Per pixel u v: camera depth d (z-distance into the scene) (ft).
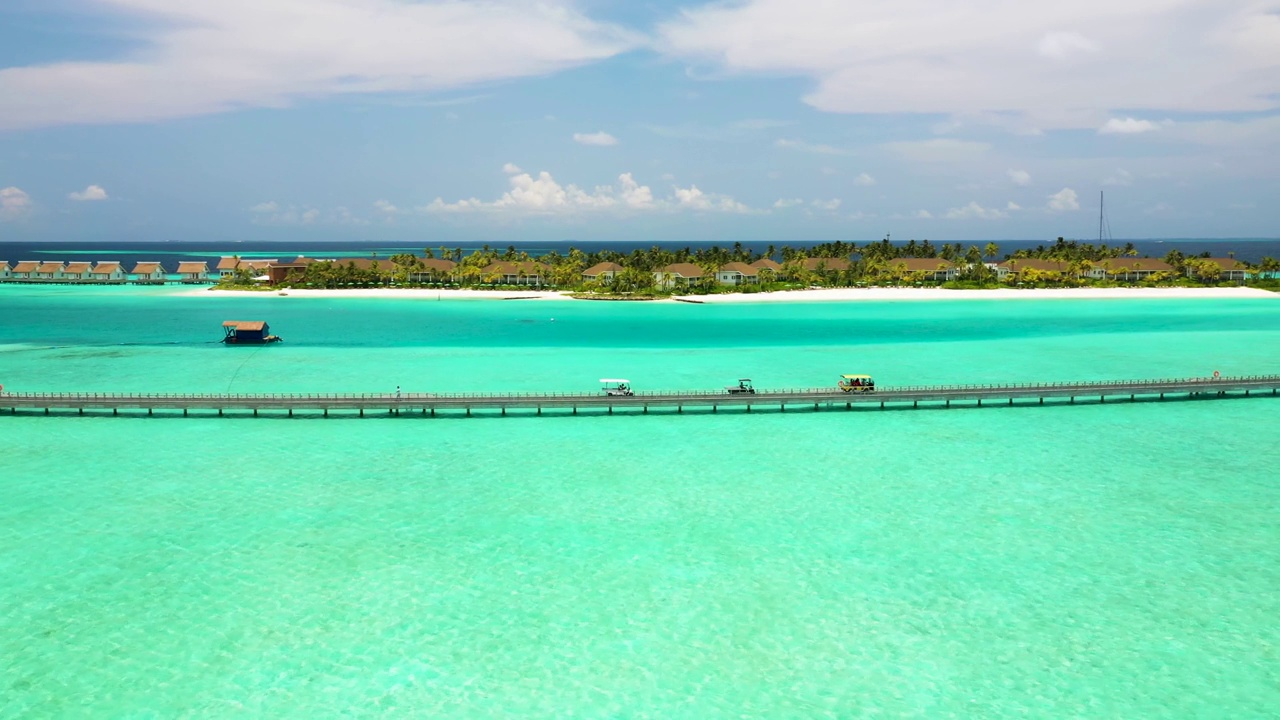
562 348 390.21
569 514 159.94
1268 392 280.72
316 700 100.22
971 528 152.56
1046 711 98.53
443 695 101.40
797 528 152.56
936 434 223.51
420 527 152.76
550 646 112.06
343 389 282.36
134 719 96.27
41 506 163.12
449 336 437.99
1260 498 168.76
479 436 220.43
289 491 173.06
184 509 161.79
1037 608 122.01
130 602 122.93
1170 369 328.29
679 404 249.55
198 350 380.78
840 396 251.80
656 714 98.07
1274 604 123.03
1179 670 106.52
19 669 105.60
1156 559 138.62
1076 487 176.14
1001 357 359.05
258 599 124.16
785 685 103.71
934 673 106.11
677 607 122.52
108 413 245.45
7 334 440.45
